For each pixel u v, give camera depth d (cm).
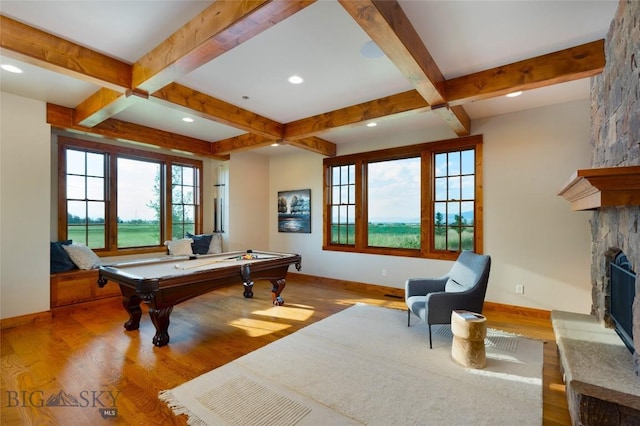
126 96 285
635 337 173
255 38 234
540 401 208
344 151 577
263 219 684
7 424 187
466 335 256
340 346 297
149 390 224
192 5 200
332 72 291
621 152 204
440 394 217
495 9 202
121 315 395
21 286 359
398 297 486
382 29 189
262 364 262
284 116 420
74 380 237
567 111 371
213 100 353
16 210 356
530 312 390
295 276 646
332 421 189
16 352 285
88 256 434
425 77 251
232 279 365
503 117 412
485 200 423
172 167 586
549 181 381
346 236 581
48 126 377
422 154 482
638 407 153
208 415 195
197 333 333
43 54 227
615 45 211
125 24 220
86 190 473
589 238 359
